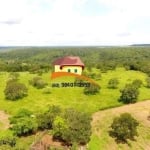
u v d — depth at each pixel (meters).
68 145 46.72
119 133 51.69
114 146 50.75
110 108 72.88
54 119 52.12
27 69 133.00
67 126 48.28
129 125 52.47
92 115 67.19
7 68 132.88
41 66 127.50
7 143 45.19
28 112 60.16
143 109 72.50
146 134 56.69
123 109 72.25
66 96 80.31
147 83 94.50
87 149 47.22
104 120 63.94
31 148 46.62
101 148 49.34
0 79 106.75
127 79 104.38
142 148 50.75
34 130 53.94
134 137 54.47
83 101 76.25
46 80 97.94
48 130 53.56
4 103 74.62
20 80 101.56
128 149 50.03
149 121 64.25
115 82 89.62
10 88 78.25
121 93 79.19
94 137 53.69
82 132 47.94
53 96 80.31
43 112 60.69
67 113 52.28
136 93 76.94
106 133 56.16
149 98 81.25
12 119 59.09
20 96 78.25
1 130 56.38
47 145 46.47
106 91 85.44
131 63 134.62
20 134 53.25
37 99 77.56
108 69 125.44
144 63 137.12
